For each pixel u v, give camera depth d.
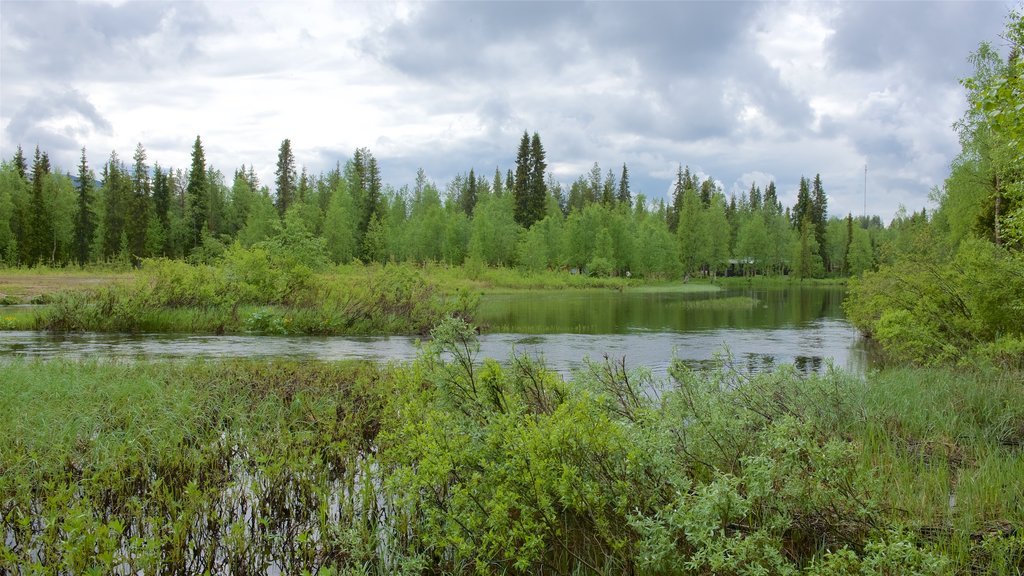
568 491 3.66
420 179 90.81
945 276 12.97
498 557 3.96
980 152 21.94
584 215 72.56
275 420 6.99
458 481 4.16
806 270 84.94
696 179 107.81
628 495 3.86
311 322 18.83
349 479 4.99
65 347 14.52
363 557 4.07
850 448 4.12
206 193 70.00
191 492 4.34
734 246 94.38
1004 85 7.57
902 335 13.69
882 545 3.06
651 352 15.32
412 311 19.81
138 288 19.14
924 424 6.71
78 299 18.55
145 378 8.41
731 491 3.27
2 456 5.46
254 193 77.25
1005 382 8.41
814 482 4.00
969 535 3.80
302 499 4.84
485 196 88.38
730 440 4.47
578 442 3.78
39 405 7.11
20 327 18.08
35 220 61.00
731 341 18.00
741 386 6.25
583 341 17.50
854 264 87.88
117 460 5.33
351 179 83.88
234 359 12.05
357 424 6.71
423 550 4.17
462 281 51.00
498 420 4.12
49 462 5.37
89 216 66.81
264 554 4.18
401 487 4.22
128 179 67.25
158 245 65.25
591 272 68.38
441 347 5.32
